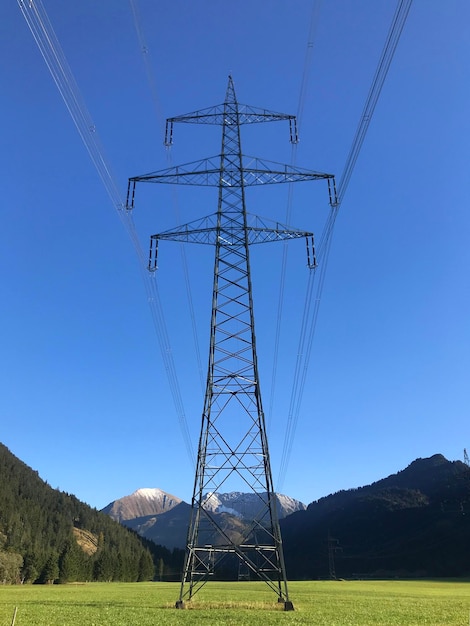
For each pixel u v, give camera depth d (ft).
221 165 155.74
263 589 308.81
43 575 506.89
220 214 151.53
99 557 625.41
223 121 160.97
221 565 585.63
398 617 134.51
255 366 138.10
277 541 135.33
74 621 115.44
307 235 154.40
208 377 138.51
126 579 630.33
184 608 139.74
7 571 480.23
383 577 628.69
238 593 260.42
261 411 134.82
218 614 125.70
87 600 201.67
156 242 153.48
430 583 433.07
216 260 148.46
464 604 187.21
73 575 522.88
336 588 322.96
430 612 150.82
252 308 142.92
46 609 149.48
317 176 147.43
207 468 134.41
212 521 136.87
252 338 140.36
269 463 133.08
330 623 112.27
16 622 113.50
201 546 139.64
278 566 136.77
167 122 160.86
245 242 149.59
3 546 633.61
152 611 134.72
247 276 146.51
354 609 155.74
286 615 124.16
